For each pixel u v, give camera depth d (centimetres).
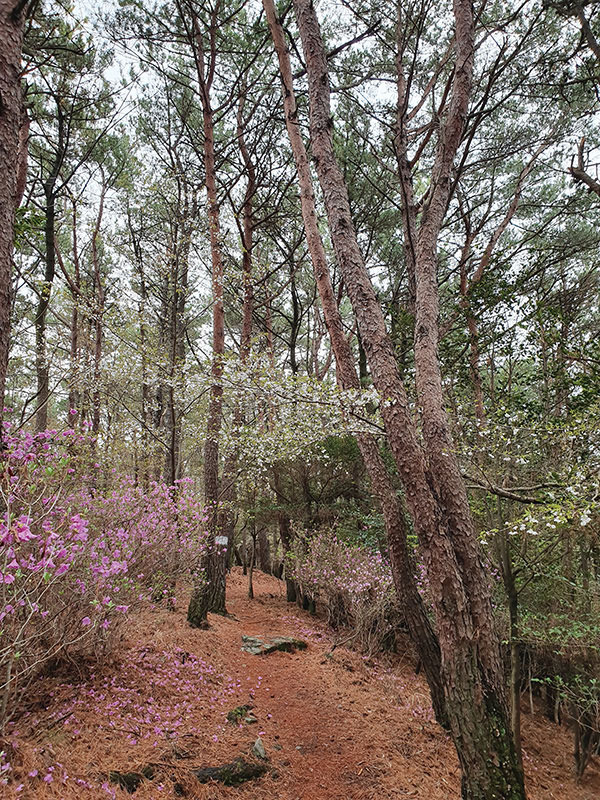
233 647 569
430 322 389
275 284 1182
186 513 542
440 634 314
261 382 466
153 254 854
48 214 787
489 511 474
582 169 538
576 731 462
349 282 388
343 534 826
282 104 823
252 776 325
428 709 488
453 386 681
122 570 364
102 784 263
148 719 347
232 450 668
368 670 576
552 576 458
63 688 340
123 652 424
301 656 593
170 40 705
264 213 938
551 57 631
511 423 427
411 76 443
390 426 351
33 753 259
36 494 312
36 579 274
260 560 1603
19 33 223
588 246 740
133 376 609
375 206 955
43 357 655
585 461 403
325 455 798
